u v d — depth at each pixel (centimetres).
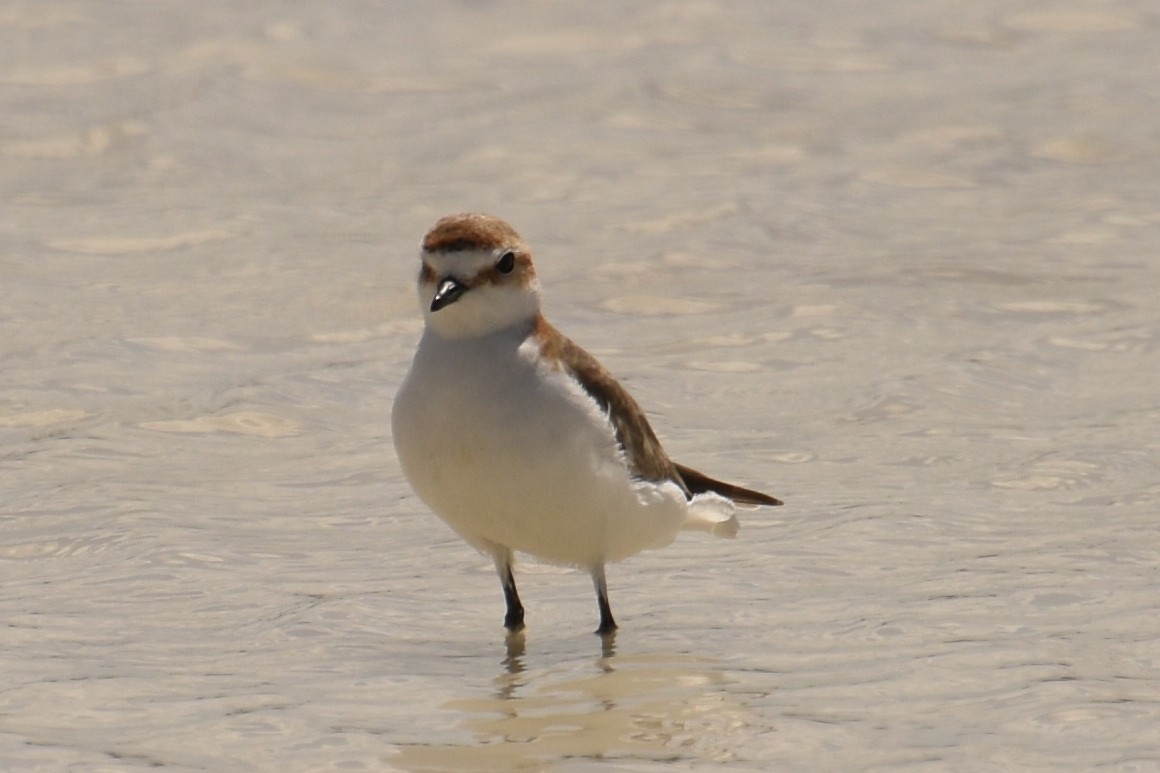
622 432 1032
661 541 1087
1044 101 2728
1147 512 1229
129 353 1669
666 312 1822
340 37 3125
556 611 1094
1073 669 930
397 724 885
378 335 1741
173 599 1097
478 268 992
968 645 980
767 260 2012
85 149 2500
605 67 2956
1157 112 2650
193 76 2825
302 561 1174
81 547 1195
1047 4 3350
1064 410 1497
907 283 1902
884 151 2497
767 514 1254
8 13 3241
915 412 1491
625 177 2389
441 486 1011
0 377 1595
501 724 883
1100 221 2153
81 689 932
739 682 940
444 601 1109
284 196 2302
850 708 890
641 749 845
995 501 1267
